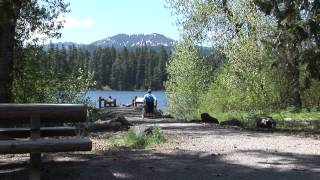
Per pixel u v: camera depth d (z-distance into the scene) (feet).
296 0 66.44
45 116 23.88
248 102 98.07
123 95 376.68
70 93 64.28
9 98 50.39
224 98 113.70
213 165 28.63
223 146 36.42
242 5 96.58
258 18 92.48
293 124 68.49
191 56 135.13
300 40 66.03
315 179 25.14
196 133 46.96
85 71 66.95
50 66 61.87
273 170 27.30
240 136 44.19
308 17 65.21
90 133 47.60
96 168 27.55
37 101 60.95
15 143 22.58
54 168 27.43
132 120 78.43
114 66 446.60
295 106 96.78
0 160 30.07
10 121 24.97
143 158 30.83
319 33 64.85
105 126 51.49
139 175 26.00
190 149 34.73
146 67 423.64
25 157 31.32
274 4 68.23
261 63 94.22
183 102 138.41
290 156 31.73
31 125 23.85
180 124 62.90
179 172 26.73
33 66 59.52
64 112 24.03
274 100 97.96
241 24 97.66
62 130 28.73
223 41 109.70
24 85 59.57
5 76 49.62
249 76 95.50
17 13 51.08
